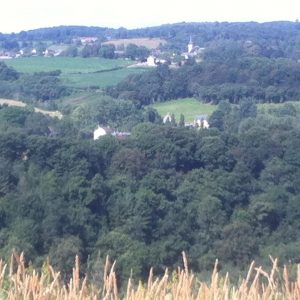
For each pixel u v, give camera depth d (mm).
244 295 3740
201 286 3820
